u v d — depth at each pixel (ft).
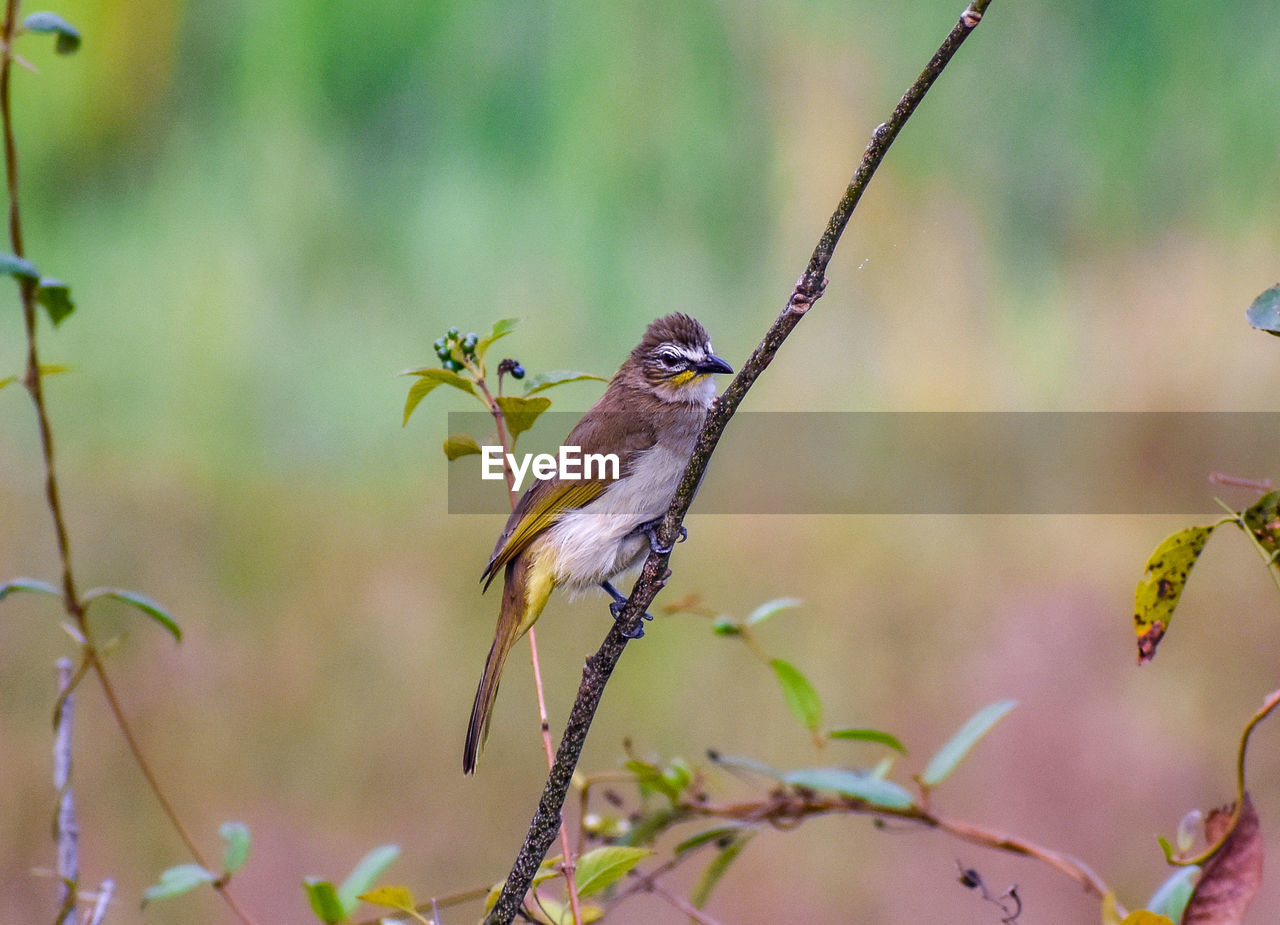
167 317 36.65
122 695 32.55
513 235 37.73
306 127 38.09
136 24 36.73
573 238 37.55
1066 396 34.12
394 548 32.96
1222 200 36.58
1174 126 37.27
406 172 38.34
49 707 32.48
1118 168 37.29
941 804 32.27
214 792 32.35
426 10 38.09
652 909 32.07
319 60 38.06
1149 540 32.94
